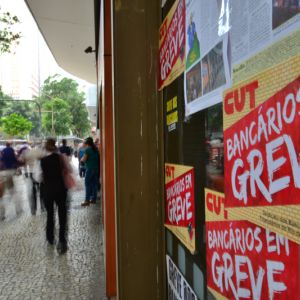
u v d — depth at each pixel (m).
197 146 1.28
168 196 1.73
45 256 6.41
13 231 8.42
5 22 13.98
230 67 0.96
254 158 0.83
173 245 1.65
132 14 1.86
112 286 4.55
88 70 19.02
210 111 1.13
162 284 1.82
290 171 0.69
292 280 0.69
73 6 9.10
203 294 1.23
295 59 0.68
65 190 6.80
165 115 1.78
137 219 1.83
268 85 0.77
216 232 1.09
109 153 4.67
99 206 11.51
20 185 17.83
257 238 0.82
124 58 1.85
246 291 0.88
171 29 1.62
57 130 69.88
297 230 0.67
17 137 51.97
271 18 0.75
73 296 4.69
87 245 7.05
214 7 1.08
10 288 5.00
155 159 1.84
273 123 0.75
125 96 1.85
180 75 1.49
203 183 1.22
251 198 0.85
